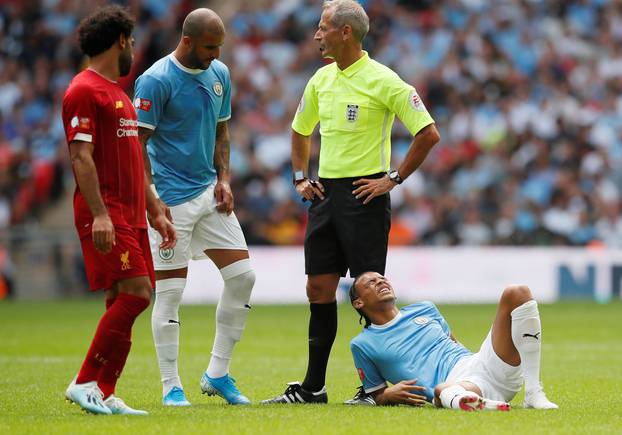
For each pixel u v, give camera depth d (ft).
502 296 87.40
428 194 299.58
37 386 111.55
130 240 84.02
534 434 71.15
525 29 354.74
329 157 96.22
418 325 93.04
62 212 304.50
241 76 335.26
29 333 188.96
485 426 74.64
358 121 94.94
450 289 269.03
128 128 84.84
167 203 96.89
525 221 293.02
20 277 277.64
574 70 345.51
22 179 305.32
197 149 97.19
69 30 338.95
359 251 95.04
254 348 164.66
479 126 321.11
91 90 82.43
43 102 326.24
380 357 91.91
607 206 300.40
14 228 299.99
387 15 352.08
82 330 194.70
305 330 196.95
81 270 280.51
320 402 97.30
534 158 310.04
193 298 266.57
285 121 323.78
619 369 133.80
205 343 170.40
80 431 72.23
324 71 98.27
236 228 99.66
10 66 333.21
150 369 133.28
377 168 95.55
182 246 96.89
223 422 77.46
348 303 259.80
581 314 231.50
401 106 94.07
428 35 348.18
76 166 81.46
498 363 87.71
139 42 337.72
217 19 94.73
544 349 162.91
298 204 292.81
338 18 94.58
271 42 347.15
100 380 84.64
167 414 83.76
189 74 96.27
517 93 333.21
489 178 304.91
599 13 363.97
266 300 269.03
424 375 90.58
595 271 274.77
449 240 290.76
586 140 321.52
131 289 83.82
